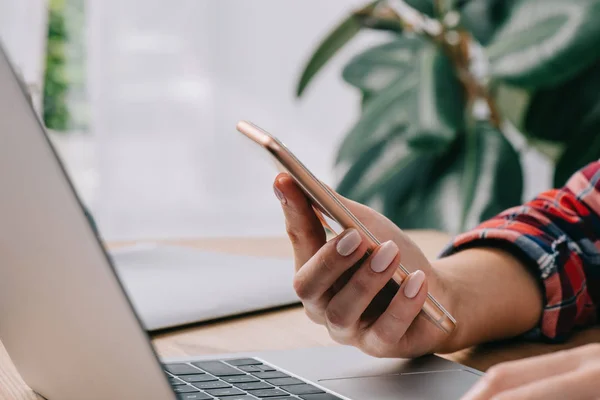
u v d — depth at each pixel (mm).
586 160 1909
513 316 662
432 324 576
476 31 1968
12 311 408
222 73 3172
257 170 3240
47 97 2945
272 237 1237
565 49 1774
